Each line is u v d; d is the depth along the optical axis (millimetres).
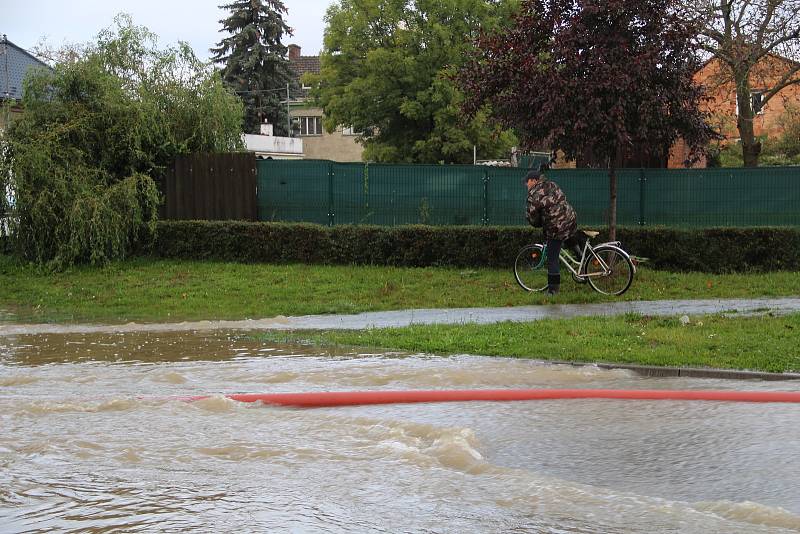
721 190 19875
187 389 8984
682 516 5160
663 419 7418
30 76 20672
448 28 45000
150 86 21797
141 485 5965
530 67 15828
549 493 5602
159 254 20391
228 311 15477
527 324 12117
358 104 47375
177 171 21609
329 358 10609
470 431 6988
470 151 46688
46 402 8344
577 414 7668
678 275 16938
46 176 19375
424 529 5047
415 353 10836
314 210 21188
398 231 18828
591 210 20250
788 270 17438
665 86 15891
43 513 5441
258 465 6383
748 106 24031
